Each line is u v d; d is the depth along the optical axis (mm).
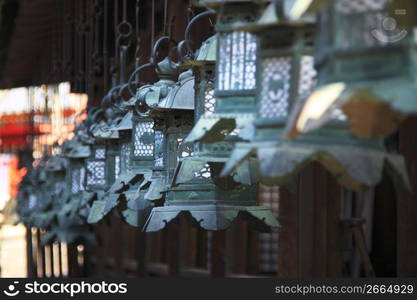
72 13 20422
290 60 6164
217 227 8523
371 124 5762
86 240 16922
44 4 20938
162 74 9297
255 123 6254
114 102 11773
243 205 8727
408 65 5289
